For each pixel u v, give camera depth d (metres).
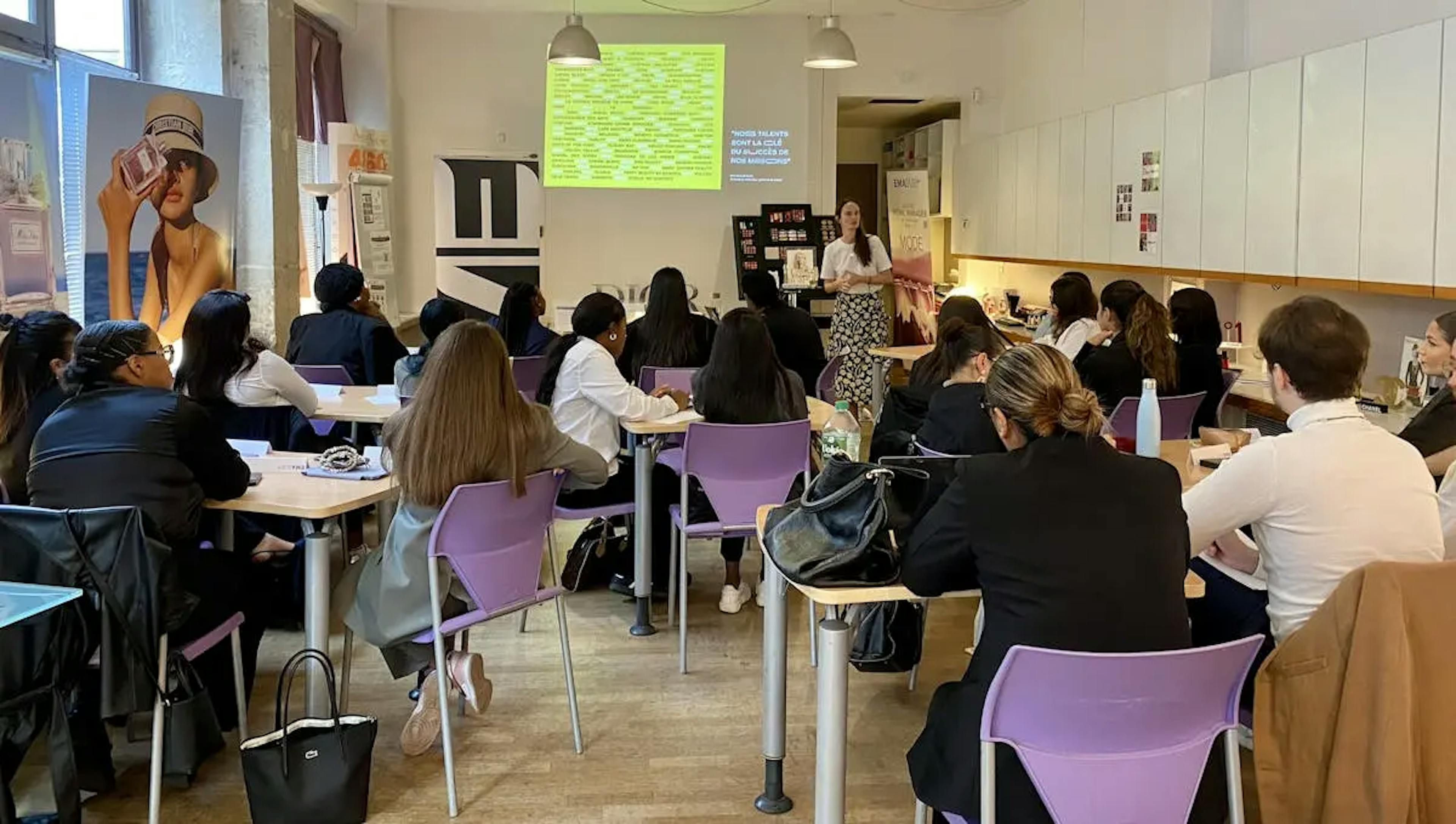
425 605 2.89
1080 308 5.28
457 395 2.82
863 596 2.21
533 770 3.04
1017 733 1.82
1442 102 3.82
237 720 3.20
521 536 2.94
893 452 3.82
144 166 5.18
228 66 6.11
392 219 8.70
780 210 8.91
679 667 3.76
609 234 9.02
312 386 4.87
